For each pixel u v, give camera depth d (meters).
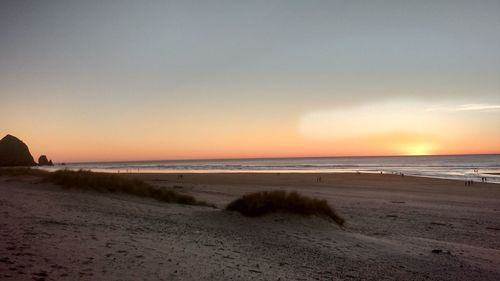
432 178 57.56
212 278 6.96
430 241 13.75
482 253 12.09
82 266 6.49
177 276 6.75
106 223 11.54
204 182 46.62
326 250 10.99
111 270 6.50
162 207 17.44
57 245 7.72
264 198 16.16
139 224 12.21
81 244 8.09
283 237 12.50
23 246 7.28
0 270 5.64
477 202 28.28
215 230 12.73
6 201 13.91
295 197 16.20
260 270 8.09
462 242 14.25
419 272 9.45
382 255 10.95
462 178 58.28
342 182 49.16
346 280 8.20
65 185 19.77
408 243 13.10
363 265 9.66
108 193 19.33
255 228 13.76
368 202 27.27
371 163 156.00
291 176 61.78
